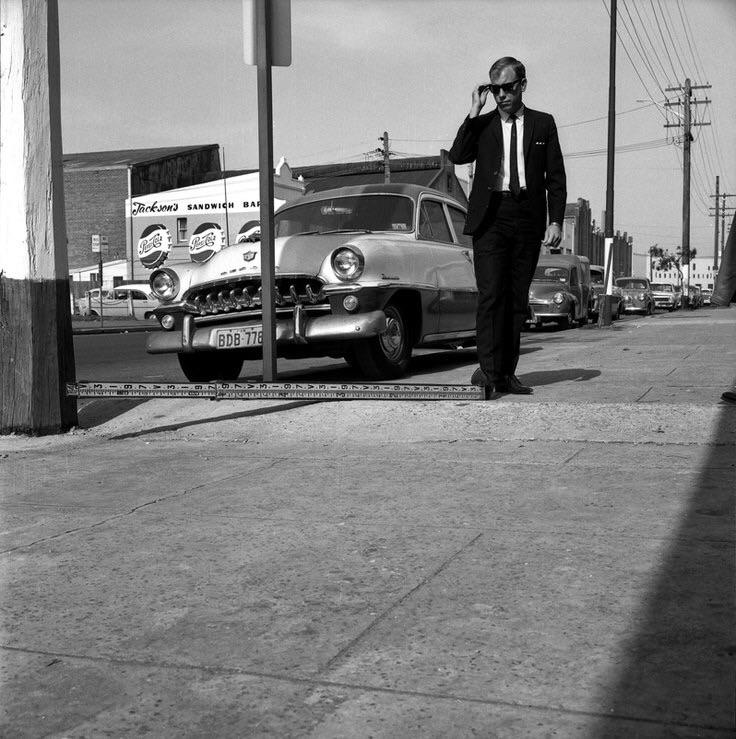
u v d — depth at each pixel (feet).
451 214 28.17
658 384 20.65
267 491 12.60
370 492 12.25
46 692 6.64
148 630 7.75
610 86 72.90
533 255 18.66
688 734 5.70
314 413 18.02
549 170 18.29
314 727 5.98
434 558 9.31
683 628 7.30
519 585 8.43
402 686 6.50
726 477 12.17
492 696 6.29
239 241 26.43
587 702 6.14
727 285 17.30
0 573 9.46
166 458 15.42
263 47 17.90
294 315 21.90
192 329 23.17
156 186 176.14
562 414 16.47
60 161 18.15
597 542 9.62
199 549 10.02
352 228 25.80
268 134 18.24
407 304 24.31
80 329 86.02
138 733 6.00
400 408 17.69
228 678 6.75
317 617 7.87
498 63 17.84
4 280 17.83
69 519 11.57
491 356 18.52
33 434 17.89
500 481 12.53
